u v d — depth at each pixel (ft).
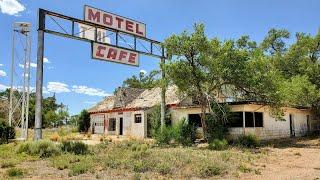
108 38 75.56
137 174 39.22
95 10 72.59
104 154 58.29
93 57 71.92
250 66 79.30
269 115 92.17
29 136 115.65
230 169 44.39
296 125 107.86
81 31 70.90
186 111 101.60
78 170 41.70
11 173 40.57
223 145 70.23
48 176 40.04
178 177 39.58
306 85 96.53
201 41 78.43
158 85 84.12
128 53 78.54
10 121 101.45
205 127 86.48
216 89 84.74
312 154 63.52
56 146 60.39
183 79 79.30
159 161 47.91
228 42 79.15
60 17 67.97
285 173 43.60
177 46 80.12
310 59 123.13
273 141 89.92
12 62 101.91
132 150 64.69
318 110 109.09
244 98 86.48
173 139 84.07
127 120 127.54
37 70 64.80
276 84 82.43
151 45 84.74
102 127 147.64
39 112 64.54
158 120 108.37
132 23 79.56
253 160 53.98
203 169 42.55
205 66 79.66
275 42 149.89
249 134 79.56
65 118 255.29
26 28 97.81
